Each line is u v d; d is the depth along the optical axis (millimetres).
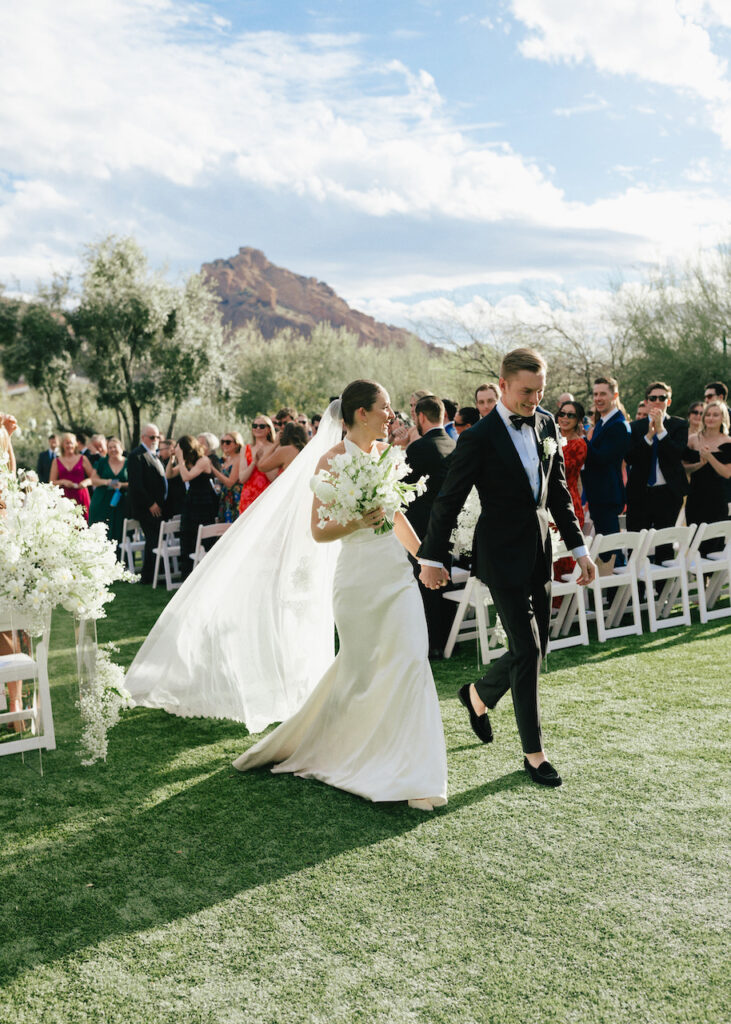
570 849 3020
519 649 3600
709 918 2564
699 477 7473
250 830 3250
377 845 3096
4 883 2900
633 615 6723
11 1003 2264
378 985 2297
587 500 6746
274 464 6973
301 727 3803
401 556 3484
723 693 4742
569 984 2273
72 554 3984
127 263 30594
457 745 4102
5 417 4871
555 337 25609
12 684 4332
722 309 21188
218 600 4746
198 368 31312
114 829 3297
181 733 4473
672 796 3430
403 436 8047
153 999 2266
